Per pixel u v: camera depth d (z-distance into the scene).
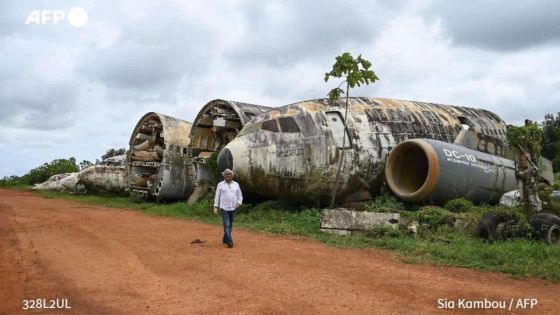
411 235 13.73
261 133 18.66
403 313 6.86
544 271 9.45
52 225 16.73
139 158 29.66
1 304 7.14
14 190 49.00
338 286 8.29
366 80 17.23
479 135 19.75
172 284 8.30
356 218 14.44
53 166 60.50
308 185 17.98
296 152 17.92
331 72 17.34
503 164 19.00
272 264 10.05
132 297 7.52
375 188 18.70
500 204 17.27
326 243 13.13
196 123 25.95
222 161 18.34
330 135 18.02
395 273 9.43
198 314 6.69
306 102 19.31
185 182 27.86
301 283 8.45
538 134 13.93
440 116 21.12
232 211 12.20
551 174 19.30
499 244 12.10
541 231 12.52
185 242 12.97
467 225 14.16
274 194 18.75
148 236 14.13
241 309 6.91
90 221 18.27
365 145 18.34
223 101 24.64
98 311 6.83
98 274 9.05
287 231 14.95
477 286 8.49
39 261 10.22
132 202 28.91
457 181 16.81
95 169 34.91
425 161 18.56
